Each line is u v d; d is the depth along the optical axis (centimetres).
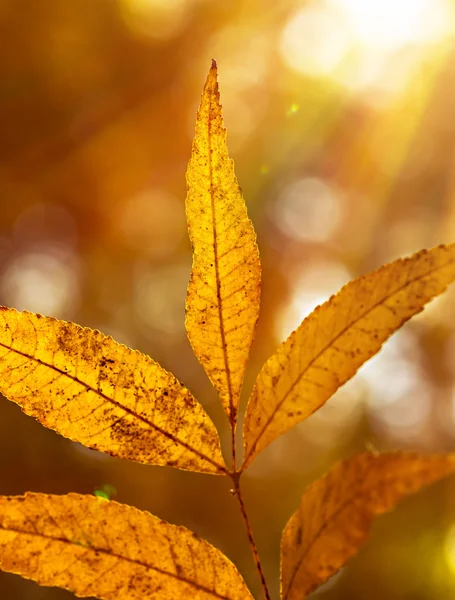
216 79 28
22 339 28
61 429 28
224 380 29
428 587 138
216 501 161
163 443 28
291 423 28
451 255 28
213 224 29
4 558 27
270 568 152
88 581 27
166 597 28
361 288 28
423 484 28
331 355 28
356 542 28
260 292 29
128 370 28
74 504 28
